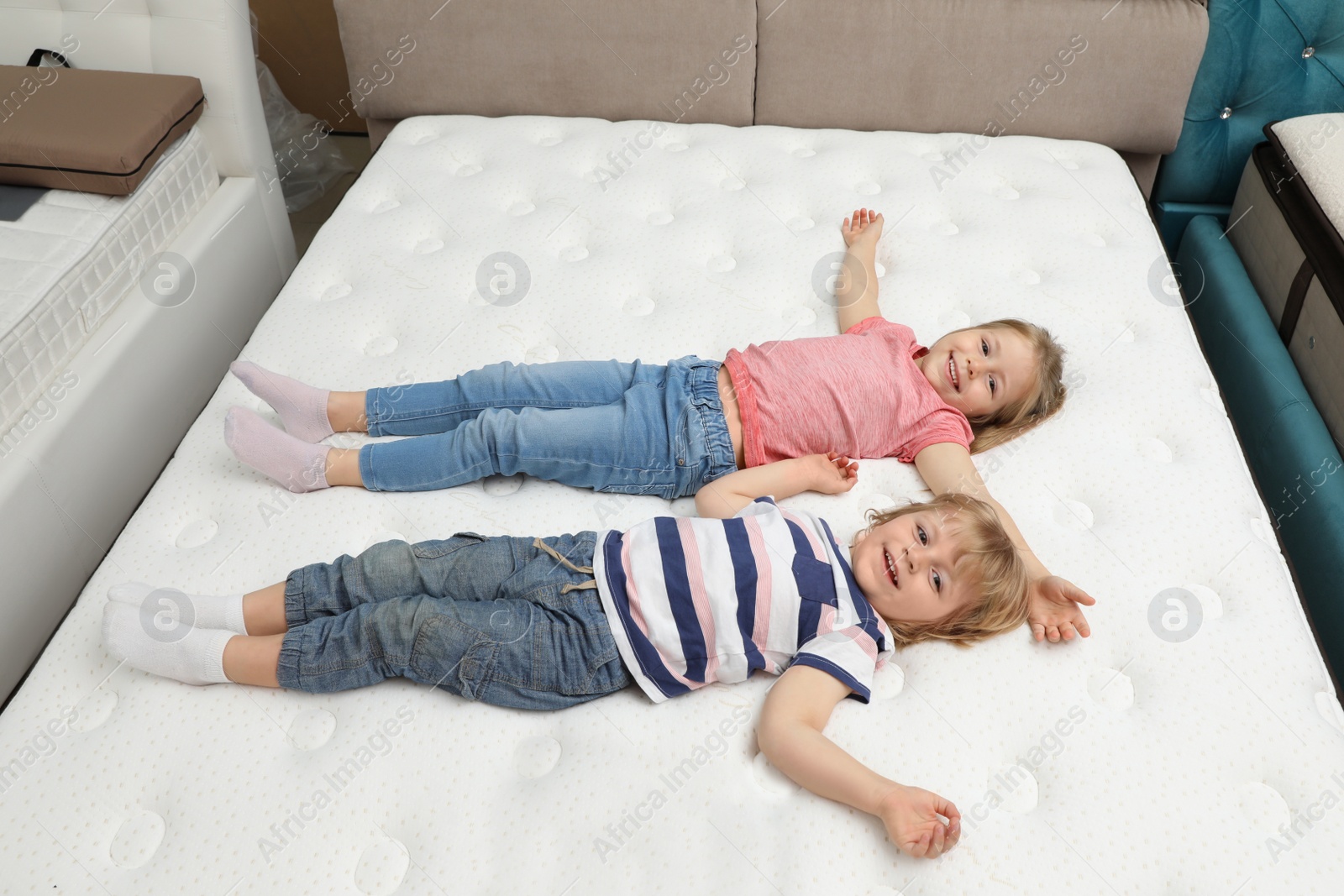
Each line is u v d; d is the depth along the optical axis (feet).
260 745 3.71
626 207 6.23
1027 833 3.51
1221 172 7.43
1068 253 5.98
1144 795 3.59
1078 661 4.05
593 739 3.77
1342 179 6.17
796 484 4.66
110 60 6.31
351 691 3.90
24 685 3.91
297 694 3.88
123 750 3.67
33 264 5.15
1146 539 4.49
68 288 5.18
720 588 3.98
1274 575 4.39
